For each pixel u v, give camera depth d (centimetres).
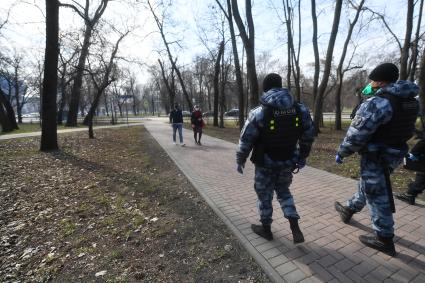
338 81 2009
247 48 1273
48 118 1077
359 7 1692
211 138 1473
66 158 925
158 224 402
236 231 359
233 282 269
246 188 546
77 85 2741
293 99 291
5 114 2150
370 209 294
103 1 1500
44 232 399
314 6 1447
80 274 296
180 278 279
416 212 392
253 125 288
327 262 285
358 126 271
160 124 3100
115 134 1808
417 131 403
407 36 1223
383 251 294
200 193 520
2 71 3325
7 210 482
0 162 858
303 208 427
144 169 759
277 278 263
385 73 267
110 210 465
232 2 1245
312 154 906
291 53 1919
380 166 279
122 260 317
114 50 1567
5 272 310
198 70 3984
